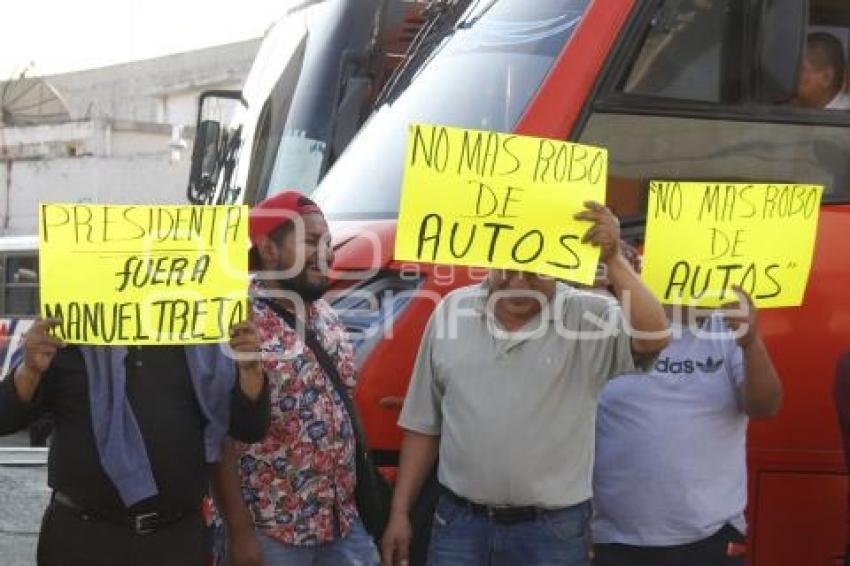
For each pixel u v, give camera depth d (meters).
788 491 5.07
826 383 5.06
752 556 5.04
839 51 5.32
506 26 5.40
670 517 4.18
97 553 3.68
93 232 3.54
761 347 4.04
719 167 5.11
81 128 34.19
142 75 39.12
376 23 7.33
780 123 5.18
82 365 3.66
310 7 8.02
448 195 3.75
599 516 4.30
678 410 4.18
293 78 7.70
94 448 3.63
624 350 3.88
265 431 3.78
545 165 3.76
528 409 3.93
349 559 4.21
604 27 5.05
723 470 4.22
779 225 4.08
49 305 3.52
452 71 5.48
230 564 4.05
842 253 5.12
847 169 5.23
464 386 4.00
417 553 4.68
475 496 3.97
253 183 7.63
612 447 4.24
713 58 5.14
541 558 3.95
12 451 9.65
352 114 7.29
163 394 3.68
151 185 31.70
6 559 6.80
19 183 32.41
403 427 4.24
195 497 3.75
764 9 5.14
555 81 5.02
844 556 4.98
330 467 4.07
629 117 5.04
